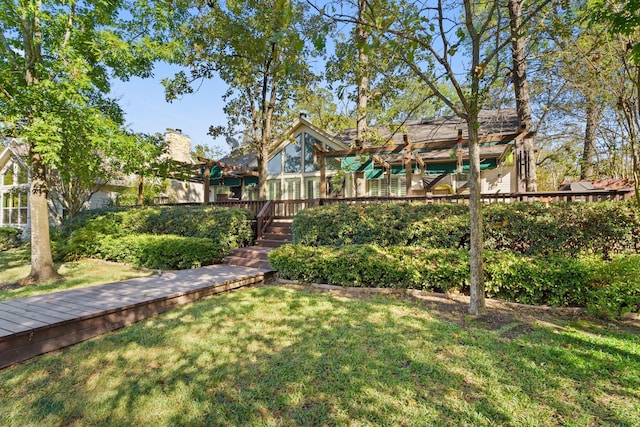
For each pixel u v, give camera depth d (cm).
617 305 441
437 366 319
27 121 709
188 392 288
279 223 1092
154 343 387
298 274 695
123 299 493
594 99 884
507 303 521
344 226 775
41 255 753
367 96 1202
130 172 971
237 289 653
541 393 273
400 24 454
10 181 1673
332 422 246
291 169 1644
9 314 412
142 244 917
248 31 1087
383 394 277
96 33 758
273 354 353
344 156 1061
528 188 962
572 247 596
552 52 772
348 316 465
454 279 558
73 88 650
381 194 1416
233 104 1355
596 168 1235
